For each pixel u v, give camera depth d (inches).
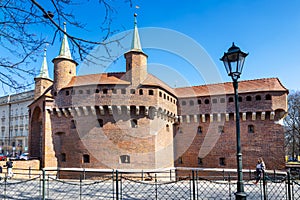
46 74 1601.9
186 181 983.0
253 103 1253.7
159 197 620.7
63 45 1270.9
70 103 1174.3
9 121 3159.5
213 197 613.6
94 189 751.1
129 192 698.8
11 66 290.4
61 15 286.4
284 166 1187.3
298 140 2124.8
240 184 370.0
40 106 1290.6
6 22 273.4
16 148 2871.6
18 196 615.8
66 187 784.3
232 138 1291.8
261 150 1232.2
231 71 401.7
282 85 1282.0
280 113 1225.4
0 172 1010.1
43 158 1163.3
